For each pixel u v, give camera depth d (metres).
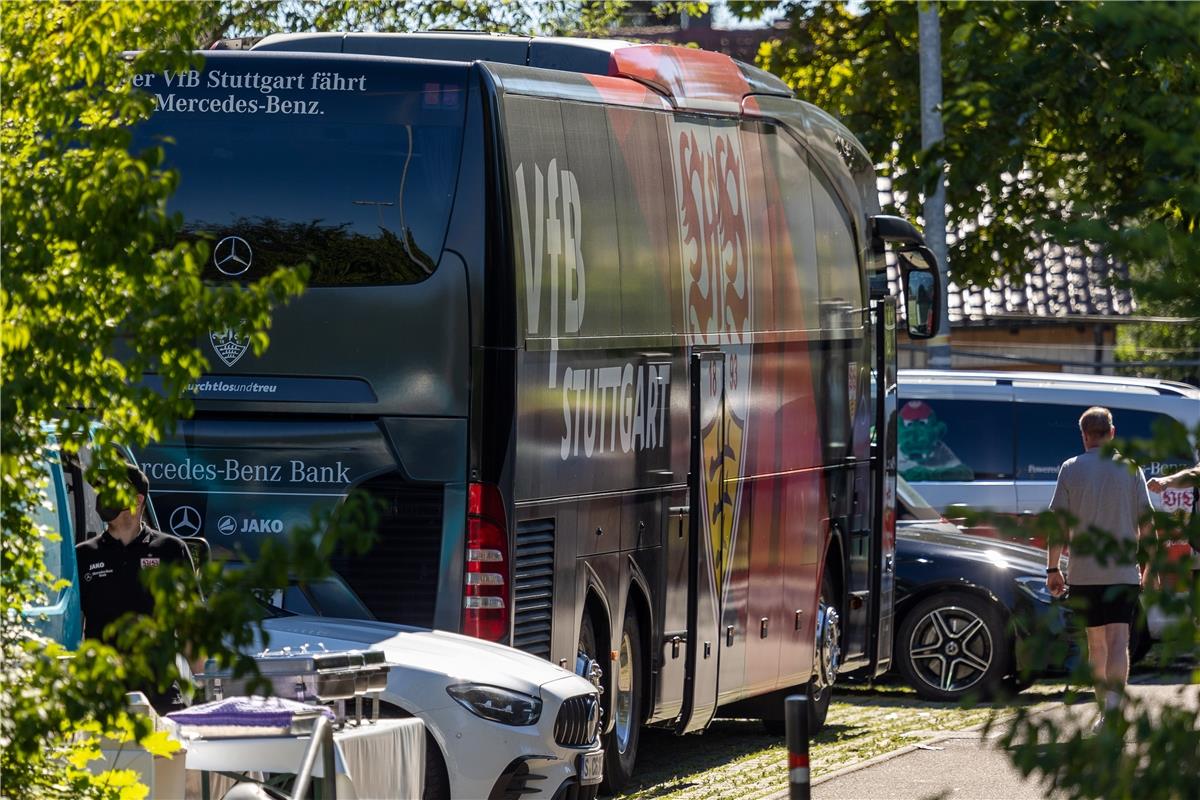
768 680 42.78
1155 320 16.38
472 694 27.19
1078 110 21.44
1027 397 63.78
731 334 40.56
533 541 32.78
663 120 38.03
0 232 16.75
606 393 35.19
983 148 23.08
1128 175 20.67
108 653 15.84
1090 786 15.39
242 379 32.59
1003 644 52.50
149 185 16.53
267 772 21.33
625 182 36.28
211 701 23.78
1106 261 16.53
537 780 27.58
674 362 37.84
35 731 16.28
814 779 37.53
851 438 47.84
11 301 16.67
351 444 32.41
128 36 17.44
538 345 32.94
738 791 36.03
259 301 16.53
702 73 40.28
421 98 32.59
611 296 35.44
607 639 35.38
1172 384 64.38
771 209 43.12
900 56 87.00
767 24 92.56
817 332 45.50
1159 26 17.33
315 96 32.72
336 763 21.55
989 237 81.31
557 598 33.44
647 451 36.78
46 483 17.86
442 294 32.31
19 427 17.22
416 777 23.62
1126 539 15.98
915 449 64.25
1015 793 35.97
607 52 37.38
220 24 65.06
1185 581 15.77
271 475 32.56
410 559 32.22
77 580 25.05
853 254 48.31
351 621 29.23
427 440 32.22
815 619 45.28
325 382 32.47
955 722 46.41
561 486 33.62
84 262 16.67
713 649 39.66
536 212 33.19
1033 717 15.91
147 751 19.80
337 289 32.44
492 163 32.38
